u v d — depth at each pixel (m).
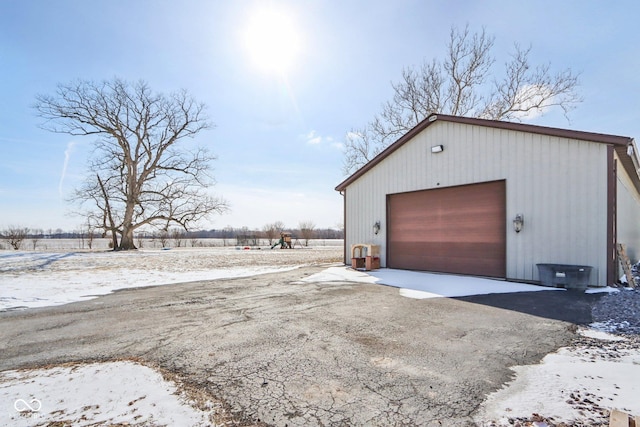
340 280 8.42
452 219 9.29
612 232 6.59
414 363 3.02
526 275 7.67
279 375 2.77
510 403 2.27
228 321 4.55
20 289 7.39
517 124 7.79
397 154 10.69
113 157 24.20
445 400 2.33
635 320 4.38
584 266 6.66
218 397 2.39
